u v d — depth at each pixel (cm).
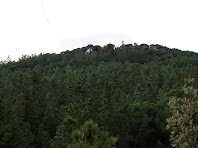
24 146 2508
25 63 13400
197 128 548
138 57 15525
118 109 3303
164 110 3475
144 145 3656
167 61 12144
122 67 9700
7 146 2236
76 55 15450
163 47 19288
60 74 8131
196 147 542
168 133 3553
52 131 3450
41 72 9281
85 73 8250
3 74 7556
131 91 5703
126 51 16588
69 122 1969
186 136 553
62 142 1962
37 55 15312
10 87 5272
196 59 12100
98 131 812
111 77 6203
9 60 13962
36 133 3341
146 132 3438
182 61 11775
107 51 17375
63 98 5219
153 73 8075
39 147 3288
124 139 3388
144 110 3488
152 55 16312
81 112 2467
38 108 3803
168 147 3431
